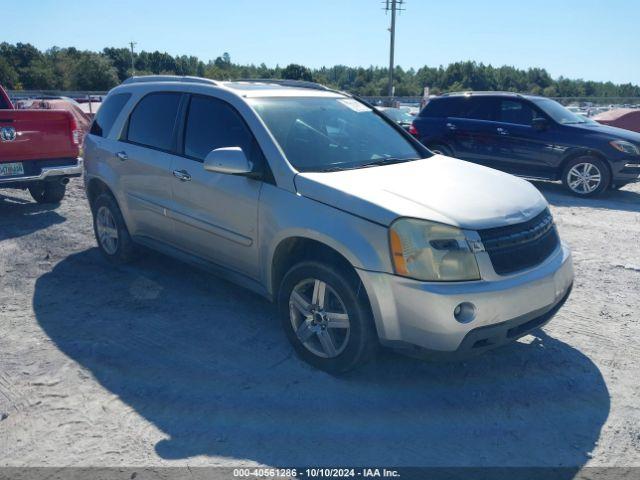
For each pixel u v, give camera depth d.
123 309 4.73
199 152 4.48
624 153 9.42
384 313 3.30
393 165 4.17
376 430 3.18
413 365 3.85
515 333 3.44
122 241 5.51
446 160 4.59
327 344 3.65
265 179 3.92
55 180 7.56
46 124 7.40
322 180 3.66
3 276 5.45
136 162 5.02
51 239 6.64
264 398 3.46
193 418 3.26
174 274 5.52
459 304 3.16
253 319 4.55
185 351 4.03
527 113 10.34
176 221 4.69
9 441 3.06
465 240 3.21
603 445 3.08
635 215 8.43
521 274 3.38
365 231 3.33
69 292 5.08
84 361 3.88
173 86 4.94
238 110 4.26
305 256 3.93
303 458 2.95
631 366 3.89
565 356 4.01
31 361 3.87
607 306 4.91
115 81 95.12
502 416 3.32
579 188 9.91
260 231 3.93
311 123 4.35
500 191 3.74
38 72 91.00
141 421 3.23
